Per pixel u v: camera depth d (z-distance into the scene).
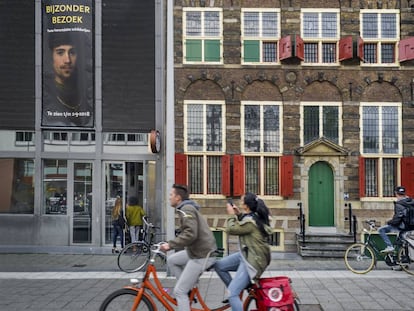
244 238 5.01
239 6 13.98
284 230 13.72
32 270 10.20
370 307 6.62
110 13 14.08
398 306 6.67
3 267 10.68
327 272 9.84
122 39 14.07
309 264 11.58
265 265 4.94
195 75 13.88
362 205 13.71
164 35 14.06
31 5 14.05
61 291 7.82
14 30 14.03
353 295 7.40
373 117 13.97
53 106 13.96
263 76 13.91
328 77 13.93
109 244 13.98
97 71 14.02
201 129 13.91
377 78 13.93
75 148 14.09
